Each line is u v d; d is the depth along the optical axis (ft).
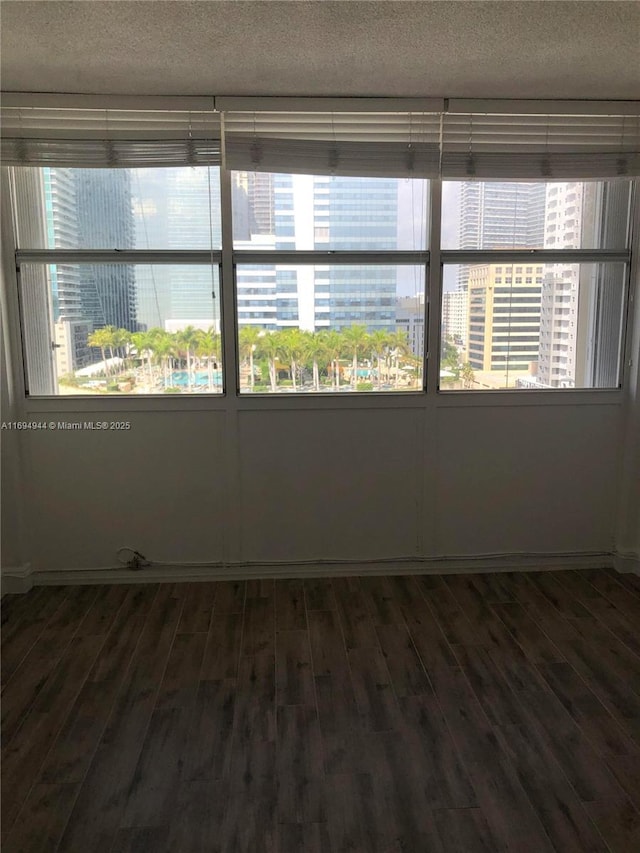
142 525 10.62
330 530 10.85
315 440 10.60
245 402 10.38
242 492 10.66
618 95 9.53
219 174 9.78
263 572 10.86
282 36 7.29
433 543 10.99
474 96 9.52
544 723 6.91
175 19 6.82
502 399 10.66
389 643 8.66
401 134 9.75
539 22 6.93
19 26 6.97
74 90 9.11
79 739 6.70
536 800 5.81
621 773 6.15
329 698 7.39
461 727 6.86
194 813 5.70
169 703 7.32
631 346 10.63
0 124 9.30
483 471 10.89
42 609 9.73
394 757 6.40
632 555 10.96
